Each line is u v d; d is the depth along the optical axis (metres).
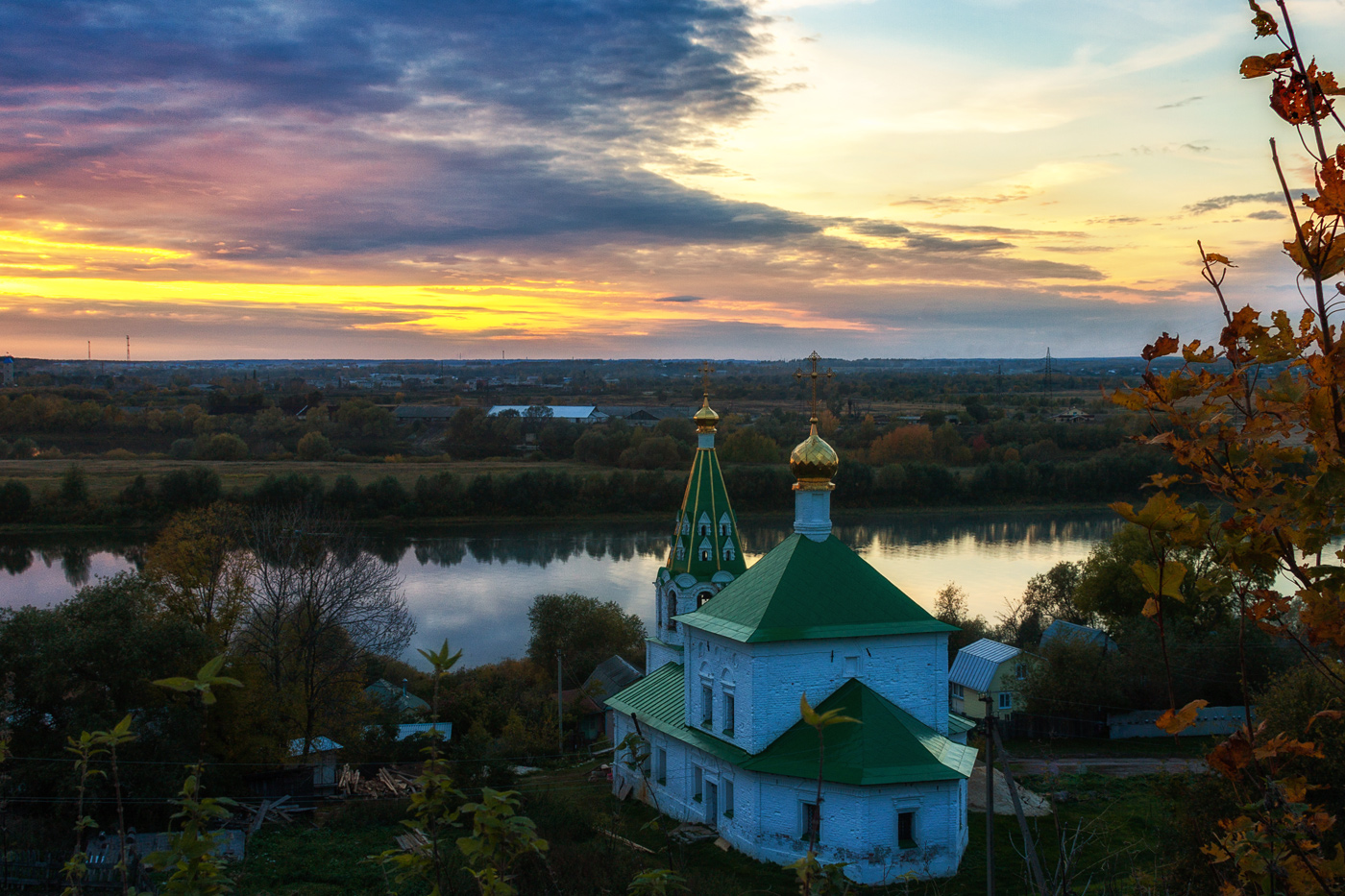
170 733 44.97
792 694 40.28
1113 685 65.81
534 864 21.75
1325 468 6.24
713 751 40.94
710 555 49.81
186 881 8.91
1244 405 6.79
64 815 41.38
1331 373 6.20
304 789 50.03
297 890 35.72
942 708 42.06
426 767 10.46
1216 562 7.00
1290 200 6.27
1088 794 46.66
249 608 58.88
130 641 44.44
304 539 60.56
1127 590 77.31
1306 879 7.03
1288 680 37.50
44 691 42.53
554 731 66.31
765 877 36.78
